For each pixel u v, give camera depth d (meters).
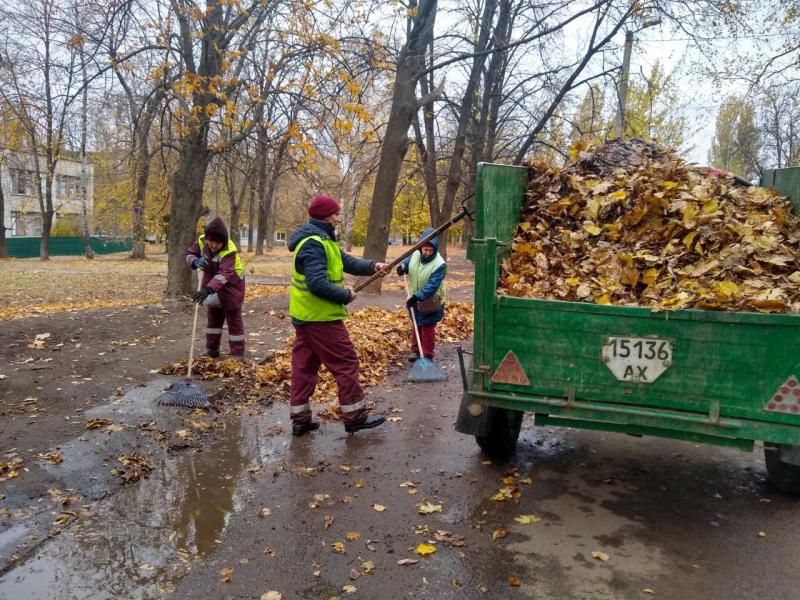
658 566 3.12
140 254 32.22
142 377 5.98
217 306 6.68
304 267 4.67
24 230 47.25
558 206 4.67
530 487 4.08
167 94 10.83
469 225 18.52
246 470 4.24
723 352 3.18
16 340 7.16
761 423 3.15
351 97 10.89
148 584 2.88
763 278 3.67
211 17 10.34
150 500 3.75
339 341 4.79
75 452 4.20
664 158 5.50
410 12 12.33
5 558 3.02
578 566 3.11
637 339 3.33
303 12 10.05
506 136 20.69
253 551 3.19
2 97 20.22
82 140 27.94
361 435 5.02
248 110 10.59
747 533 3.48
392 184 13.16
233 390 5.91
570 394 3.48
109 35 10.09
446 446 4.82
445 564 3.10
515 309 3.54
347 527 3.46
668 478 4.29
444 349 8.71
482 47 16.38
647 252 4.09
